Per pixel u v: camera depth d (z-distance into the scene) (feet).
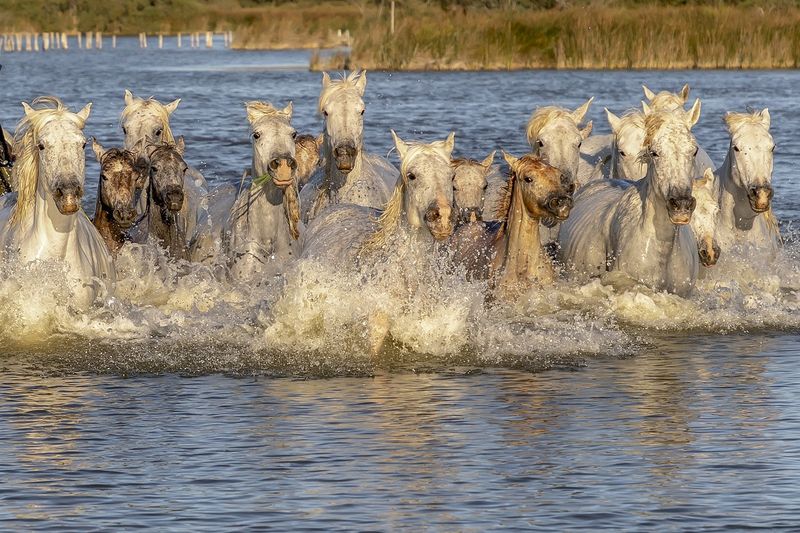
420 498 47.26
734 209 81.61
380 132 169.78
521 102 213.46
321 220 72.23
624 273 75.10
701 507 46.39
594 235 77.56
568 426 55.67
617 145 84.33
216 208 80.53
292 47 468.34
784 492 47.75
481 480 49.14
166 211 77.61
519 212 71.41
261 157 73.41
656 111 71.82
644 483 48.78
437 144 61.36
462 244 74.02
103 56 439.22
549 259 74.23
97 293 72.08
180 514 45.80
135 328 71.41
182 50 485.15
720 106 201.46
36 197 69.87
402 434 54.54
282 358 67.00
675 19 297.74
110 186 74.95
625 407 58.65
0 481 49.08
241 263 75.31
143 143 81.82
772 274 82.79
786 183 126.11
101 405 59.00
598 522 45.03
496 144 157.17
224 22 650.02
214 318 73.56
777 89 231.30
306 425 55.88
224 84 270.46
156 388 61.93
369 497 47.39
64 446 53.16
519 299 72.02
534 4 427.33
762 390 61.57
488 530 44.29
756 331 74.28
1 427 55.62
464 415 57.31
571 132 79.25
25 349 68.74
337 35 474.08
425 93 232.32
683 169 70.13
